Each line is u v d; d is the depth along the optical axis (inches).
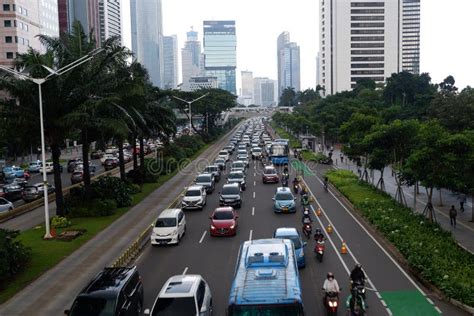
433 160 1151.6
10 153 3277.6
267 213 1509.6
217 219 1254.9
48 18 5634.8
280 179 2250.2
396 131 1460.4
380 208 1412.4
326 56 7647.6
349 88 7308.1
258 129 6801.2
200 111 4276.6
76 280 909.8
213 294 814.5
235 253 1067.9
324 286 732.7
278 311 554.3
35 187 1862.7
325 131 3540.8
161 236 1147.9
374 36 7303.2
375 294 806.5
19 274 943.0
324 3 7691.9
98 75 1375.5
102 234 1262.3
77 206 1487.5
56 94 1296.8
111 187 1619.1
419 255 934.4
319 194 1875.0
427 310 735.1
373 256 1032.8
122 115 1427.2
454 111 2085.4
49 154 3954.2
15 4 4468.5
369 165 1705.2
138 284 754.2
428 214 1435.8
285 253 695.7
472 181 1129.4
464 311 727.7
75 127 1302.9
